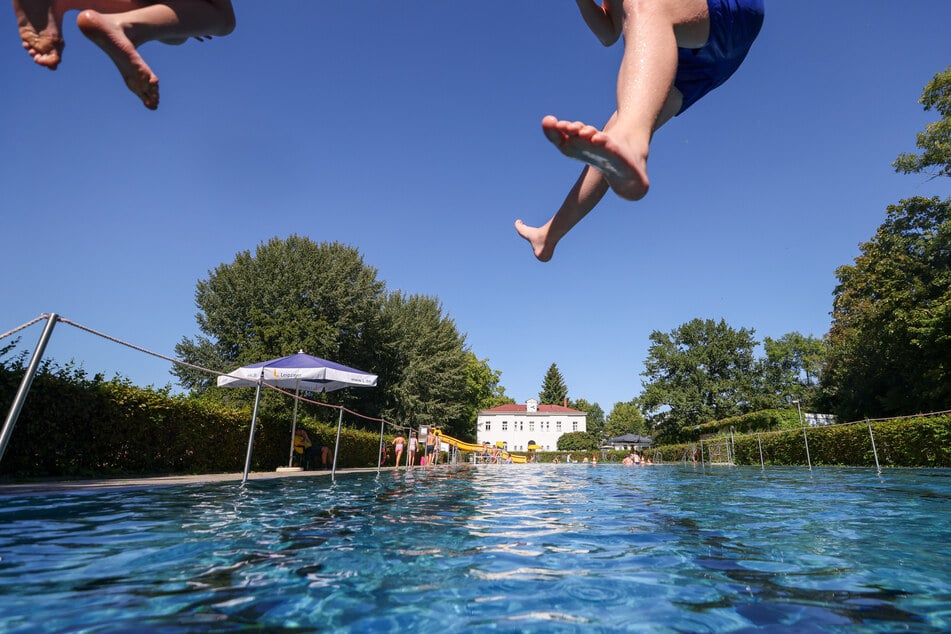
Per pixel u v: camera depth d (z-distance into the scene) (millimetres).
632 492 5973
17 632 1104
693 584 1611
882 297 21047
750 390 46031
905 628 1226
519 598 1442
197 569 1711
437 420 34406
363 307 30266
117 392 6883
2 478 5438
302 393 25906
